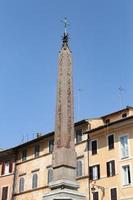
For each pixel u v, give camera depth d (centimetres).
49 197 2409
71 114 2695
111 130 4603
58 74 2828
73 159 2562
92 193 4484
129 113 4756
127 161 4334
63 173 2473
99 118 5041
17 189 5334
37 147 5384
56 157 2550
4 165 5681
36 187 5106
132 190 4172
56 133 2634
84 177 4625
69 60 2881
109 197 4325
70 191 2400
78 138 4931
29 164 5366
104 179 4453
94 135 4762
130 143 4381
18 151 5619
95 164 4606
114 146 4516
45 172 5097
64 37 2977
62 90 2748
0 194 5494
